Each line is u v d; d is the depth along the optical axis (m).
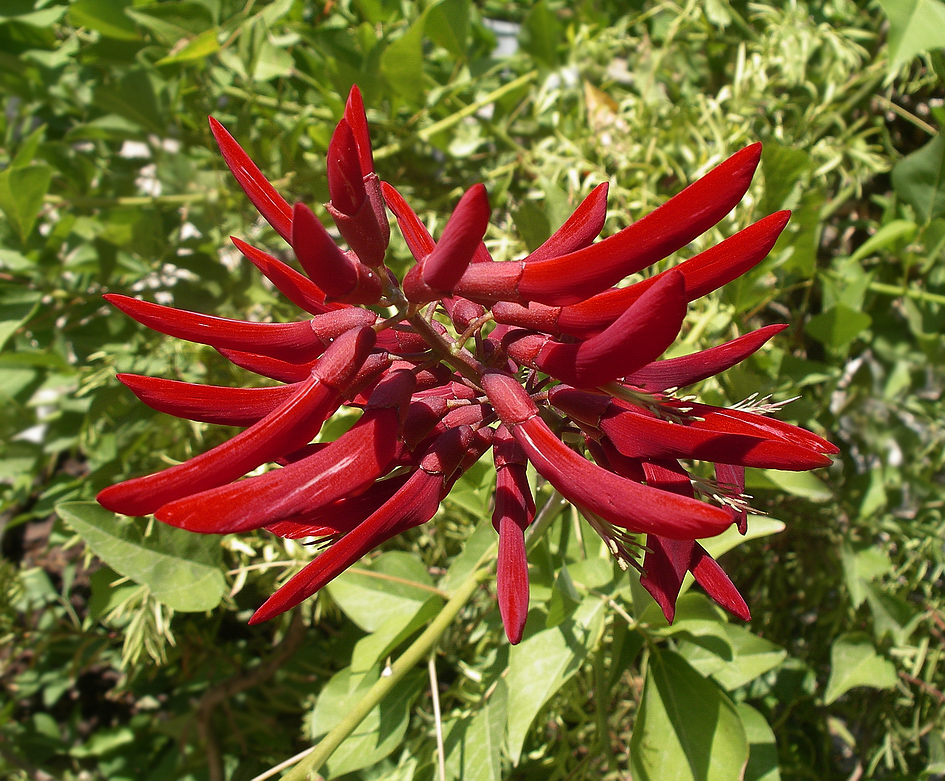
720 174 0.14
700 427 0.17
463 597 0.27
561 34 0.43
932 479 0.42
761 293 0.35
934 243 0.37
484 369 0.18
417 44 0.36
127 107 0.36
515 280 0.16
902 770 0.39
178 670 0.45
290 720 0.45
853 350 0.42
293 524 0.18
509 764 0.31
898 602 0.36
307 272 0.15
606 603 0.28
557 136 0.39
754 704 0.41
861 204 0.45
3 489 0.43
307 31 0.40
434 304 0.21
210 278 0.38
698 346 0.34
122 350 0.39
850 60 0.40
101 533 0.29
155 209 0.39
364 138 0.16
